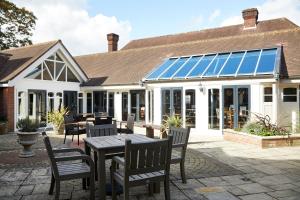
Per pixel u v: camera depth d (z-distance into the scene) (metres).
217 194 5.98
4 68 18.72
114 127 8.23
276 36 20.55
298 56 17.06
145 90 20.47
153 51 26.31
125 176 4.85
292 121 15.10
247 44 20.84
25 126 9.76
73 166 5.88
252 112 14.37
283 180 6.94
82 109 23.52
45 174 7.50
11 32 30.44
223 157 9.55
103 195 5.52
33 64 18.19
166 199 5.31
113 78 22.81
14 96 17.20
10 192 6.11
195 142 12.84
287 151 10.56
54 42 19.97
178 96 17.50
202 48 22.95
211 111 16.34
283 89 16.05
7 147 11.80
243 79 15.30
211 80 16.27
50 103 19.83
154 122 18.42
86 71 26.81
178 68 18.48
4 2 28.16
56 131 16.22
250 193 6.04
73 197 5.83
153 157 5.08
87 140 6.52
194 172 7.63
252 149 11.01
